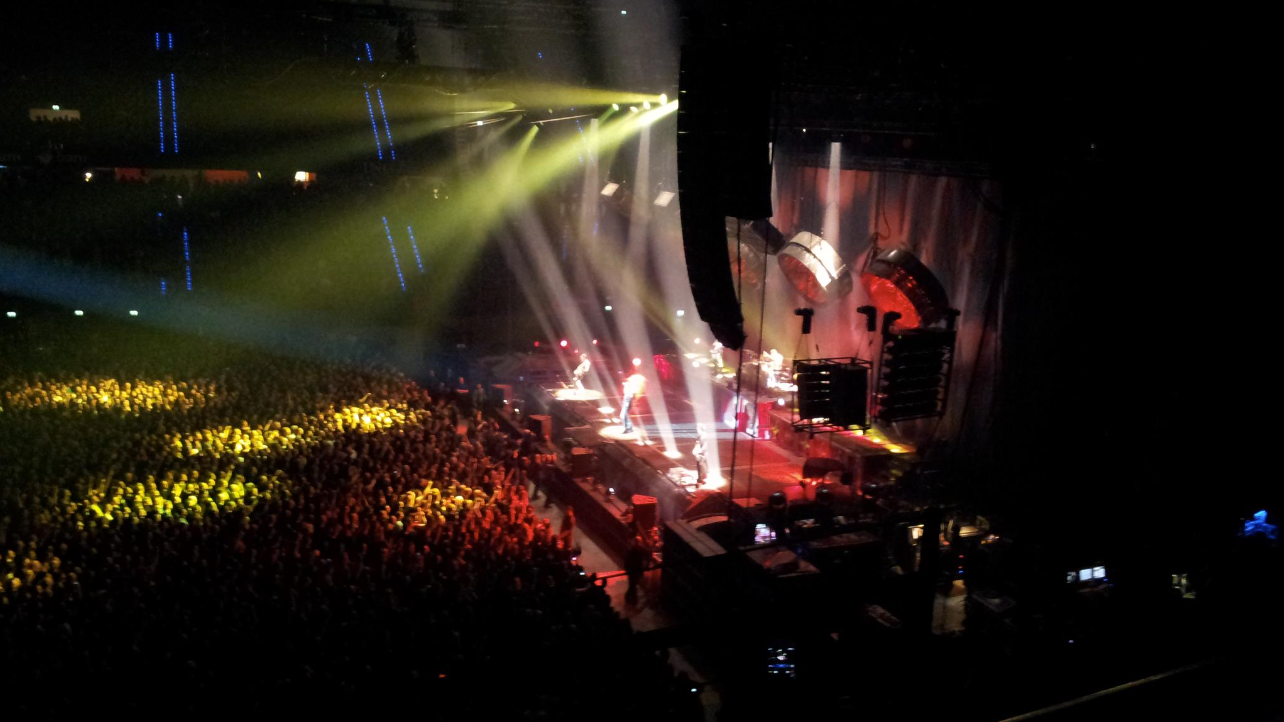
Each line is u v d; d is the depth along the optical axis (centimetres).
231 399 2534
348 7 2419
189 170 3972
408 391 2750
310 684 1147
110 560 1494
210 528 1659
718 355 3122
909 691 1175
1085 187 1825
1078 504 1886
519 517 1838
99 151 3788
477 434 2464
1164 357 1698
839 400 1527
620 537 2073
